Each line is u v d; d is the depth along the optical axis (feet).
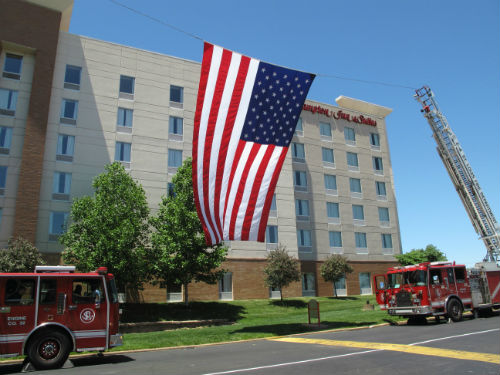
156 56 118.01
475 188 108.78
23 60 99.09
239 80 52.85
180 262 85.25
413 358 31.99
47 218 94.79
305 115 146.61
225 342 50.06
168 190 103.91
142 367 33.45
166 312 88.28
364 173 154.71
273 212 126.00
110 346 39.11
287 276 109.81
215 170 50.62
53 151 99.04
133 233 79.15
